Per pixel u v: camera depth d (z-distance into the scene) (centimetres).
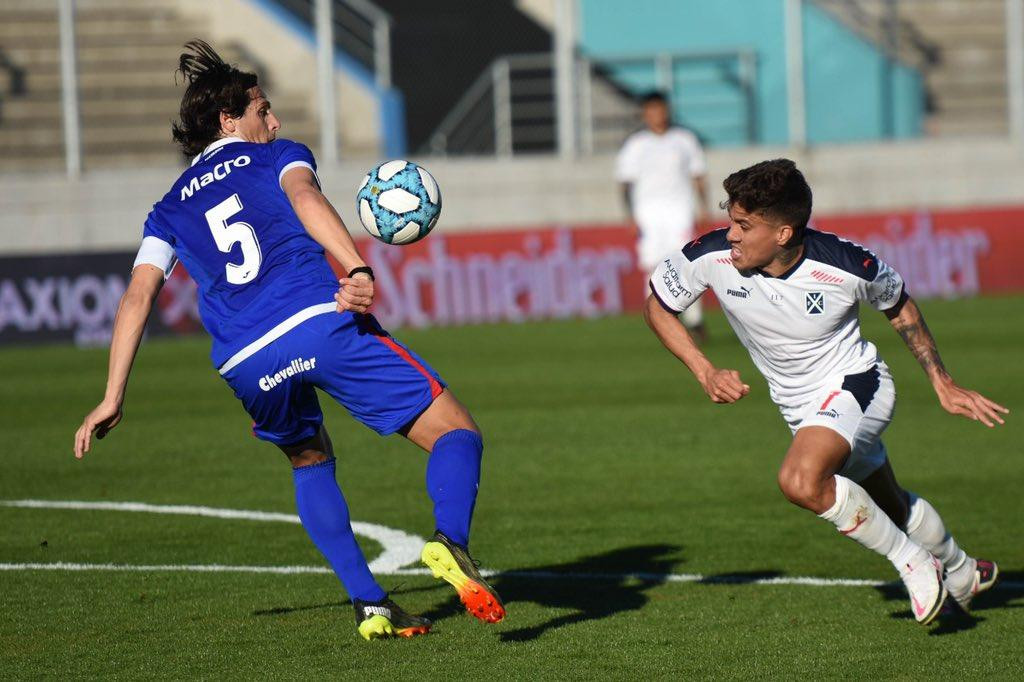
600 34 7344
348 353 1486
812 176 6681
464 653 1539
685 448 3011
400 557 2059
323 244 1437
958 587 1656
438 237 5784
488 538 2178
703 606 1747
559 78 6456
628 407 3616
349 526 1603
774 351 1611
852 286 1538
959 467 2745
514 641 1588
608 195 6506
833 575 1911
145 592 1844
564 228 5919
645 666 1485
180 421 3531
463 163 6412
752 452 2950
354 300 1411
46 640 1612
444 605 1769
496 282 5847
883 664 1488
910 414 3444
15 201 5941
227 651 1560
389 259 5734
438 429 1515
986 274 6212
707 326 5631
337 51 7188
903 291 1591
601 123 7275
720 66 7206
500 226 6444
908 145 6731
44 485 2692
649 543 2127
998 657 1511
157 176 6078
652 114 4981
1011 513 2312
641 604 1761
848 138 7206
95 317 5394
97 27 6919
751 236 1504
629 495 2511
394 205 1614
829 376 1599
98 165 6725
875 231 6097
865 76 7188
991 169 6775
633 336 5206
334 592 1839
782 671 1464
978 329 5050
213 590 1855
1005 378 3906
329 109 6181
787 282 1548
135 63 6894
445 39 7375
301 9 7175
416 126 7338
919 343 1606
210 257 1531
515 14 7438
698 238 1636
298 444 1591
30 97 6719
